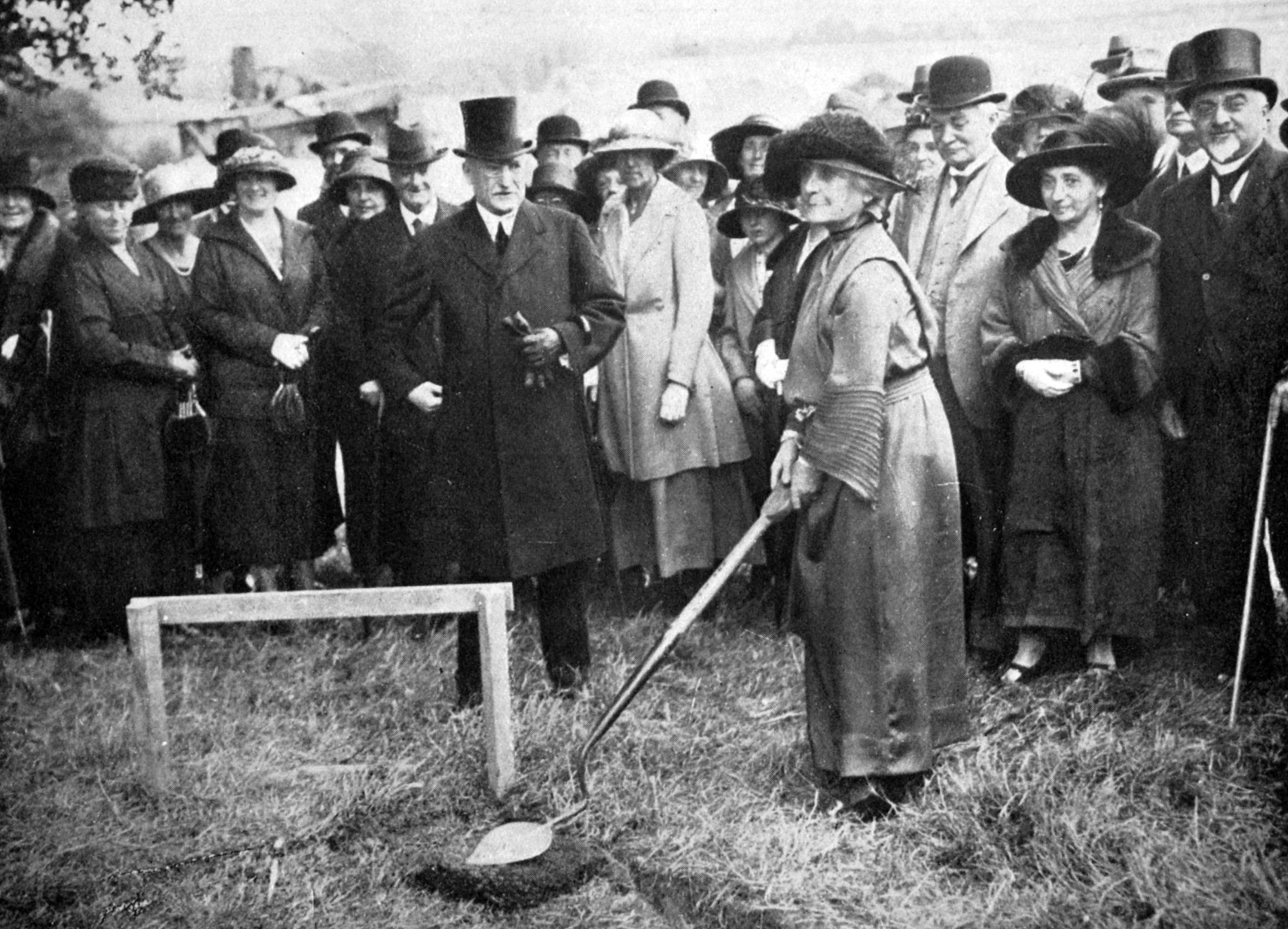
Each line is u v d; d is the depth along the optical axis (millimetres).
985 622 4625
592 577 5250
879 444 3600
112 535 5531
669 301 5051
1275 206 4266
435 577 5352
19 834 3979
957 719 3871
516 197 4605
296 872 3771
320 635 5414
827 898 3449
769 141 4898
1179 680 4305
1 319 5480
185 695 4945
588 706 4512
